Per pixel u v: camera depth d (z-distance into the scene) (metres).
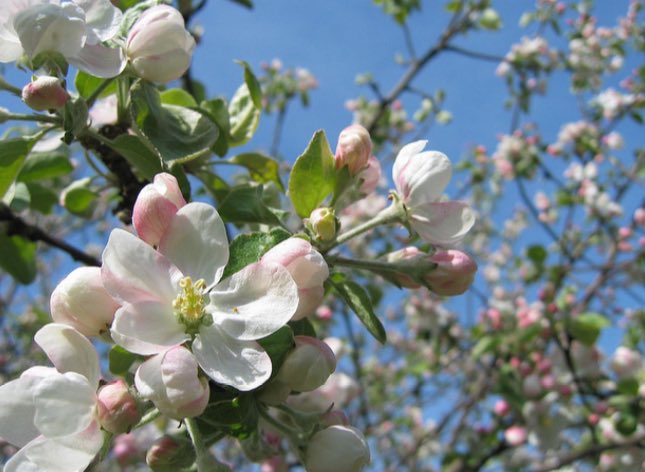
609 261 0.70
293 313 0.16
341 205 0.22
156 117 0.22
